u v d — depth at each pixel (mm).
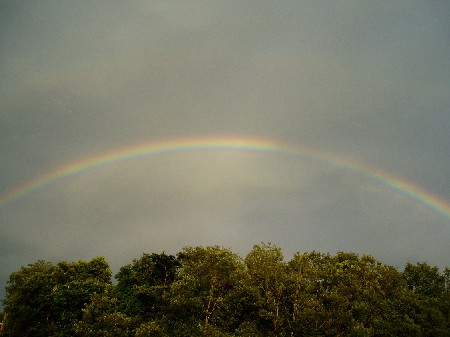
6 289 72062
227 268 52188
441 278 66188
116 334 42938
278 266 52344
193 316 48656
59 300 51344
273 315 47281
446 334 49719
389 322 47406
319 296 51281
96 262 60875
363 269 57281
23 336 51281
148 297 53594
